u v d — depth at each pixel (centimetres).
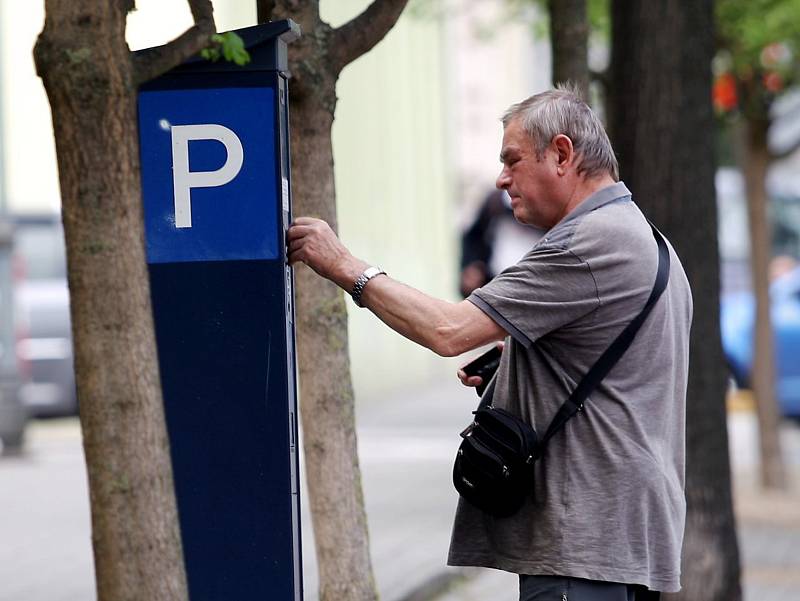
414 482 3247
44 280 4391
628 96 1705
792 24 2767
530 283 995
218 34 941
